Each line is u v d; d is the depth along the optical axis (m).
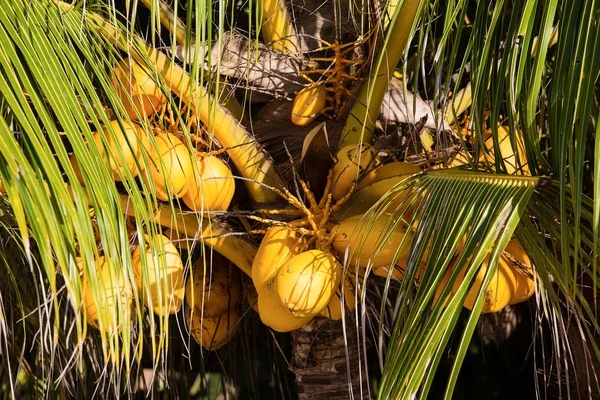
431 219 2.44
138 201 2.31
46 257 2.04
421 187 2.55
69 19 2.53
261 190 2.97
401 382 2.24
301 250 2.71
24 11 2.32
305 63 3.04
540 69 2.29
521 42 2.35
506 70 2.42
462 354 2.16
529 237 2.47
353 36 3.10
